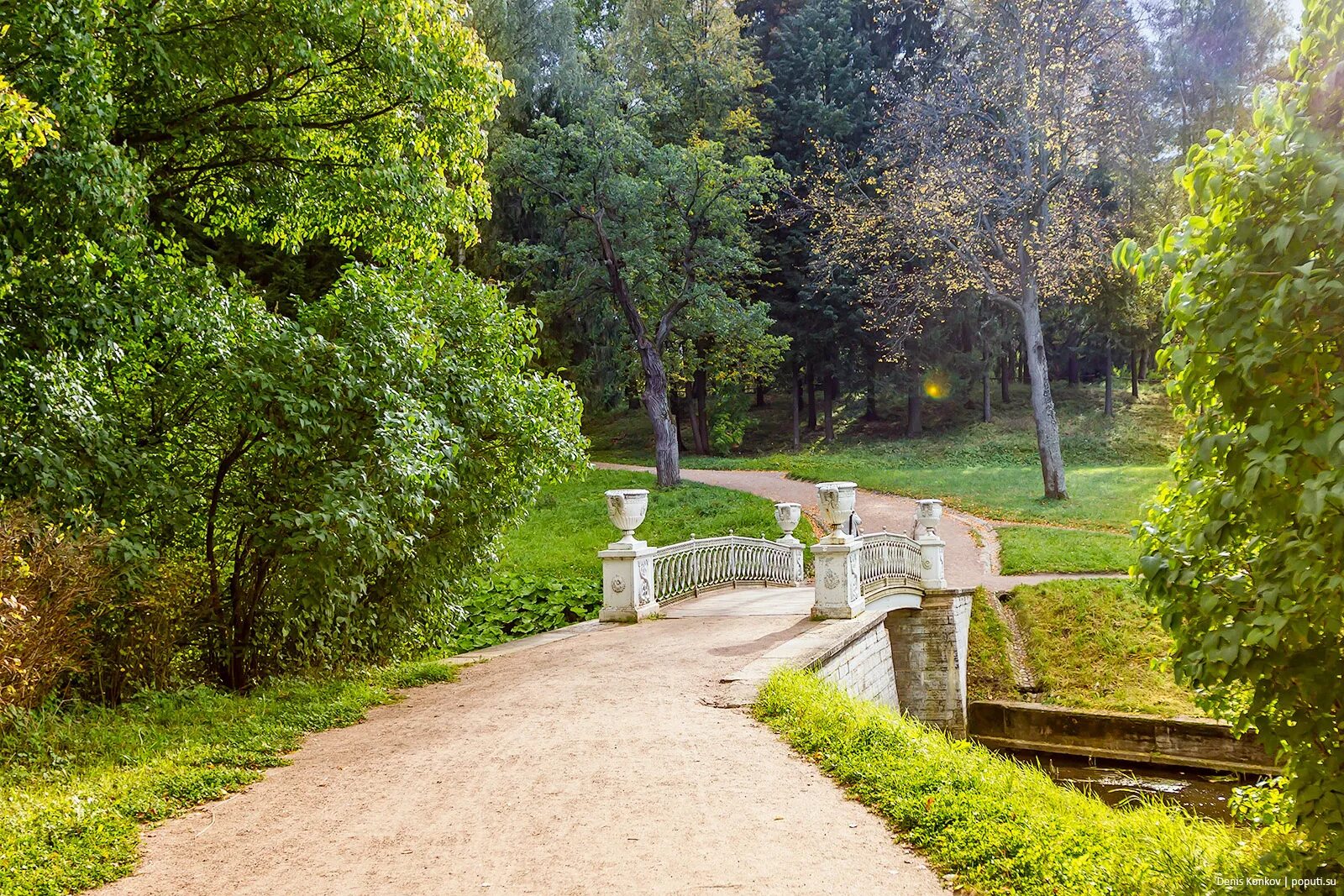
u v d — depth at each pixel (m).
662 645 10.77
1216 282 4.00
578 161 30.77
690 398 44.69
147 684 8.38
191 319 8.88
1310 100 3.86
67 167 7.70
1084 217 28.28
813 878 4.09
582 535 25.22
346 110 11.81
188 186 12.09
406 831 4.78
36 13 7.42
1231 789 12.77
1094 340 44.34
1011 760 6.50
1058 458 28.66
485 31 28.92
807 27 43.91
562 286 32.00
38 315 8.35
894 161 31.00
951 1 33.59
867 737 6.28
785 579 19.77
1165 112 35.31
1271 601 3.73
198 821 5.05
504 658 10.80
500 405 11.22
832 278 39.88
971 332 43.31
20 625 6.29
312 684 8.84
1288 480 3.77
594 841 4.57
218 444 9.33
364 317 9.65
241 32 10.16
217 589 8.98
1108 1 27.94
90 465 7.90
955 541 25.12
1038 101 28.25
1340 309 3.60
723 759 6.02
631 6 38.97
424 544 10.66
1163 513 4.61
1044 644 17.92
